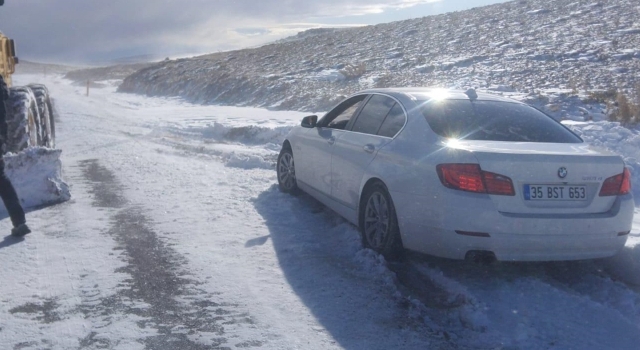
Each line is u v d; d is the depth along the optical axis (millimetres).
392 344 4293
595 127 11719
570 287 5402
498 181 4926
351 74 28297
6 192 6367
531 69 23359
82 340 4273
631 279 5703
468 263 5828
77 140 14461
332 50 41312
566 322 4645
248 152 12070
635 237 6320
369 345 4270
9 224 6910
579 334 4469
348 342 4305
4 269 5547
